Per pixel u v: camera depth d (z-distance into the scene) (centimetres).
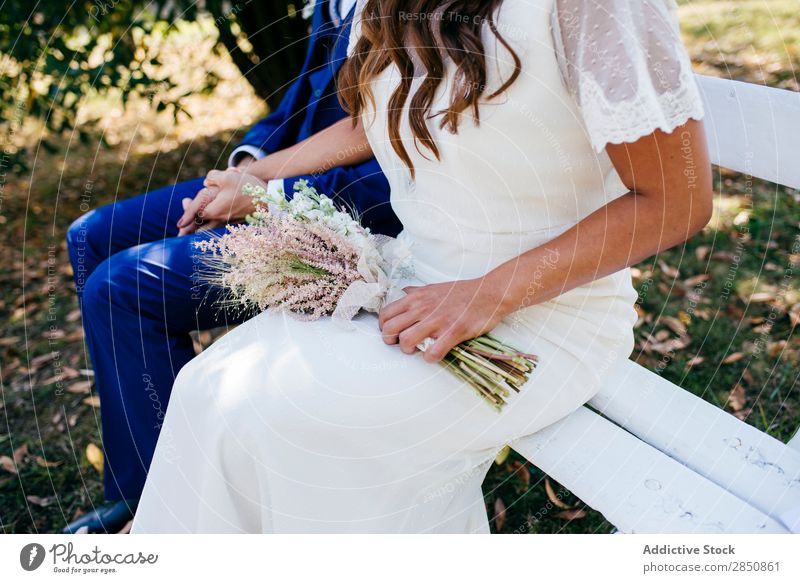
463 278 140
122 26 294
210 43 357
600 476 133
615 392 152
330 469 131
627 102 109
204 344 269
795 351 230
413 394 129
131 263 168
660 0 112
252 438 128
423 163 133
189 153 372
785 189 294
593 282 139
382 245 147
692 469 138
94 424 239
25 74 306
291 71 299
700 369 232
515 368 129
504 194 130
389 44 125
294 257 136
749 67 368
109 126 398
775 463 136
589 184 131
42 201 351
